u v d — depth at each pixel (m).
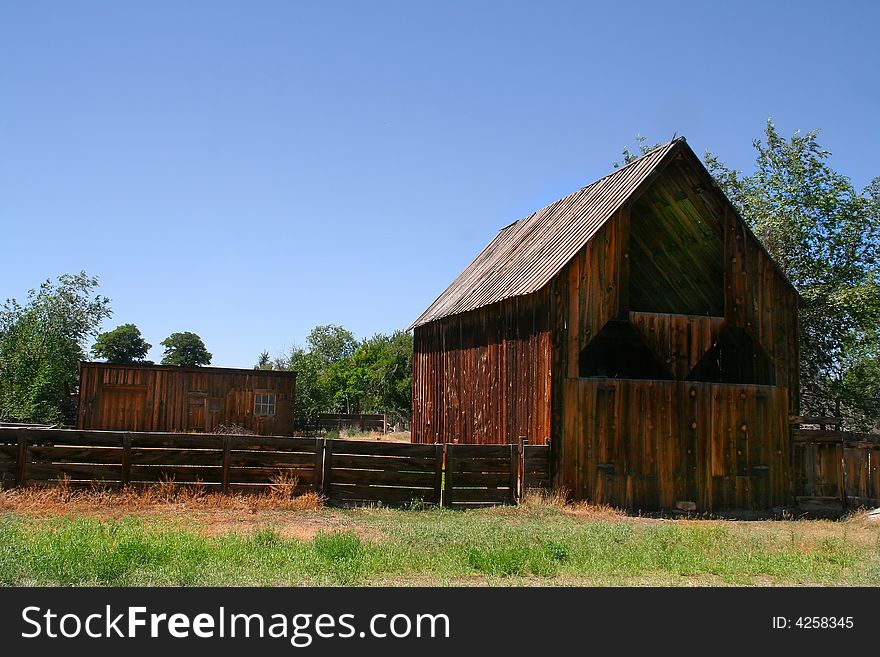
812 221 30.75
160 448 16.66
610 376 23.94
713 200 21.52
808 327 30.70
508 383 21.83
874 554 13.28
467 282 27.27
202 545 11.30
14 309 41.84
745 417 21.02
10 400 39.84
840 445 21.52
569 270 20.00
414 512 16.95
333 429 48.62
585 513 18.03
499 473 18.48
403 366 61.78
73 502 15.58
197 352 96.12
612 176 22.61
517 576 10.65
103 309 45.00
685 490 20.14
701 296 21.92
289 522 14.95
